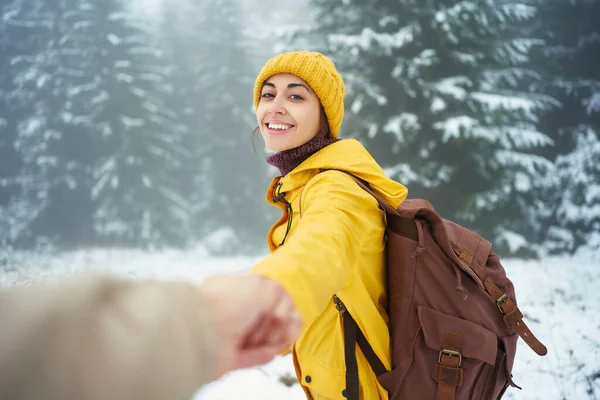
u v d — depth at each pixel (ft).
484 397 4.56
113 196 72.84
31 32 92.07
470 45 45.52
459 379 4.34
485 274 4.65
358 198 4.01
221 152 94.43
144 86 86.43
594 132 50.72
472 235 5.09
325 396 4.81
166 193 76.84
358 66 46.98
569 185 46.42
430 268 4.50
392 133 43.80
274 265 2.14
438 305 4.46
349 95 45.70
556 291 22.20
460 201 42.96
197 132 98.99
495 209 43.68
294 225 4.81
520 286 23.39
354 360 4.43
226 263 40.75
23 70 86.53
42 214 72.13
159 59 99.09
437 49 44.86
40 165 72.69
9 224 70.38
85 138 76.38
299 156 5.36
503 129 43.93
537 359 12.53
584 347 13.43
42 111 78.64
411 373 4.45
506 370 4.63
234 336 1.08
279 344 1.39
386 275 4.83
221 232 78.64
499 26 45.91
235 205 92.07
